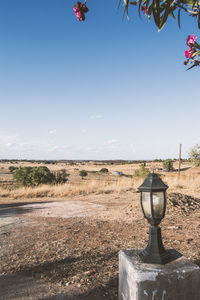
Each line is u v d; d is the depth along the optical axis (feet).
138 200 30.45
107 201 35.12
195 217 22.74
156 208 7.97
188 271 7.34
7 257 14.12
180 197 29.27
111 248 14.61
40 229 20.43
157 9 6.32
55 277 11.12
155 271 7.28
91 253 13.88
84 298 9.25
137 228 19.20
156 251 7.95
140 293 7.14
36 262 12.99
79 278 10.87
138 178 62.13
